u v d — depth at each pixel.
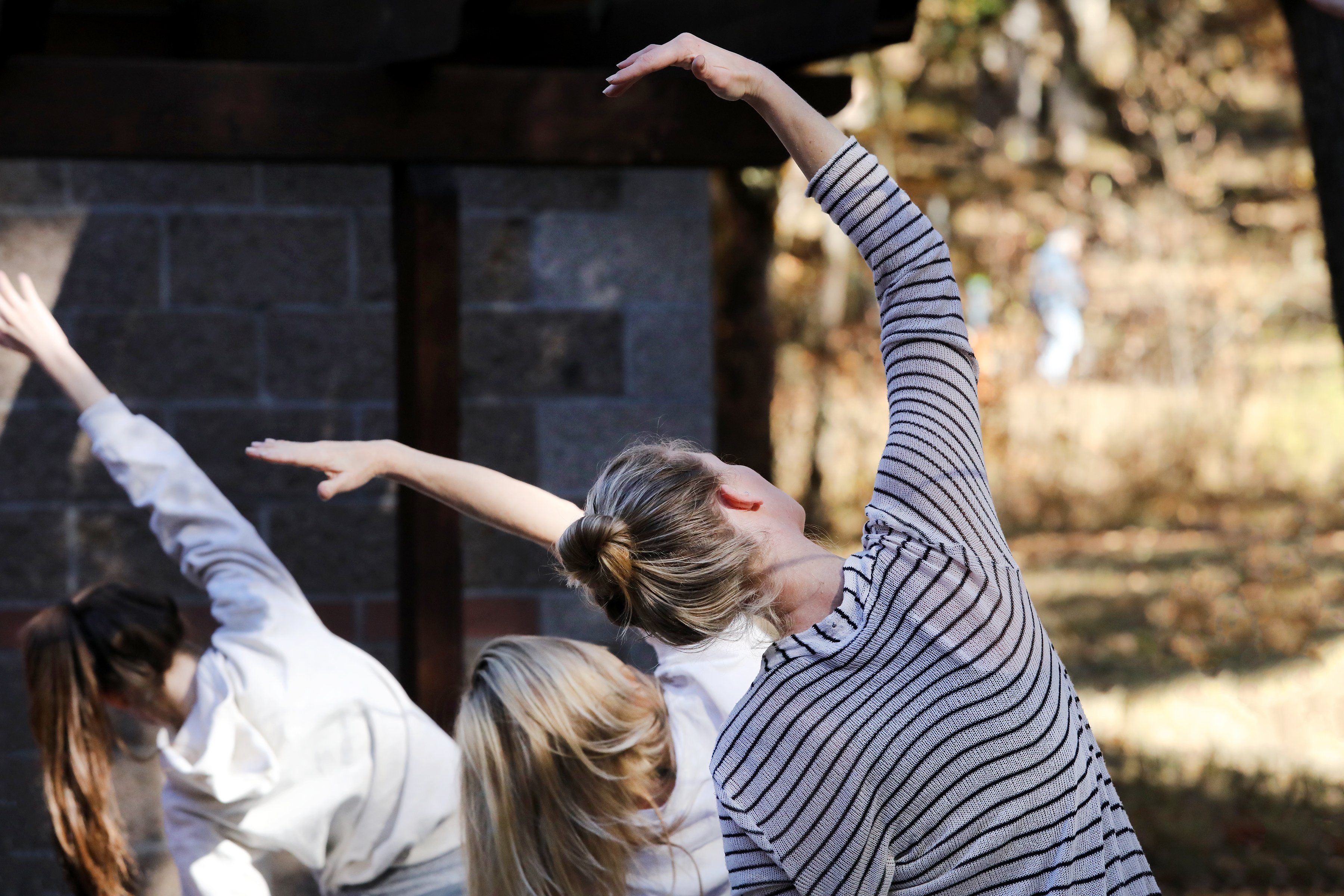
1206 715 8.25
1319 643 9.40
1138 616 11.57
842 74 4.26
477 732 2.19
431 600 4.11
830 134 2.02
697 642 1.97
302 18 4.40
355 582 5.23
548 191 5.41
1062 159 20.06
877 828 1.76
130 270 5.15
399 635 4.34
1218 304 21.62
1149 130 20.53
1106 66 19.89
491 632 5.27
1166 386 21.34
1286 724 8.02
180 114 3.98
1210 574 11.51
